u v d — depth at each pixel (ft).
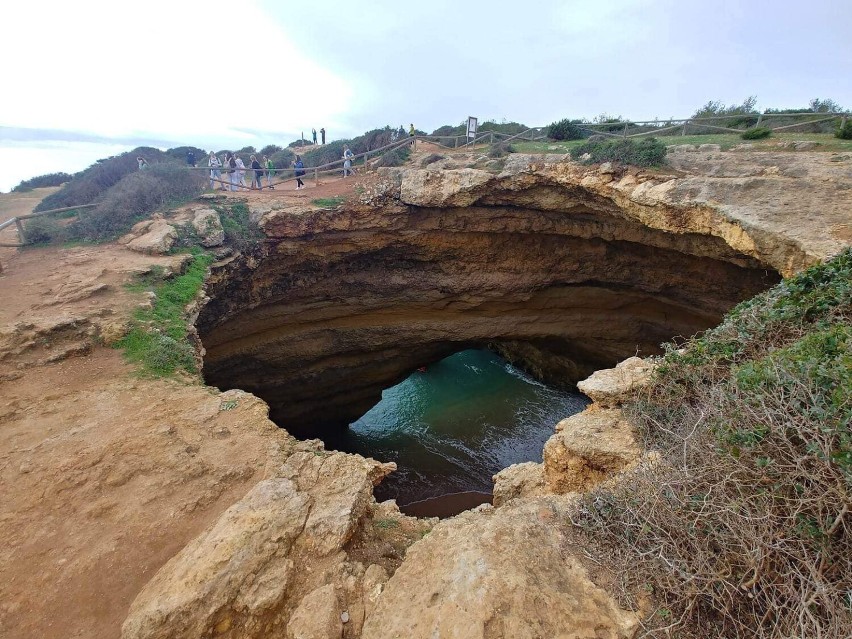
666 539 12.46
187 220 50.21
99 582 14.62
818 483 11.44
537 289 62.95
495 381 87.15
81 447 20.62
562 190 50.21
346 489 17.75
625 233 51.01
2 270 40.27
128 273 39.01
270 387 61.36
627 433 21.08
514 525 14.46
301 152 124.57
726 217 35.96
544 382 85.40
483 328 66.85
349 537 16.05
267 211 52.95
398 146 77.61
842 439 11.47
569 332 67.00
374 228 56.24
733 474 12.96
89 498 17.93
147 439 21.09
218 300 49.93
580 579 12.52
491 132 77.97
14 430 21.81
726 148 46.39
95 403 24.17
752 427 13.51
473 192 52.06
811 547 11.02
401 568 13.99
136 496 18.02
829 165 36.40
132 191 54.65
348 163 71.87
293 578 14.03
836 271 21.98
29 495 18.01
